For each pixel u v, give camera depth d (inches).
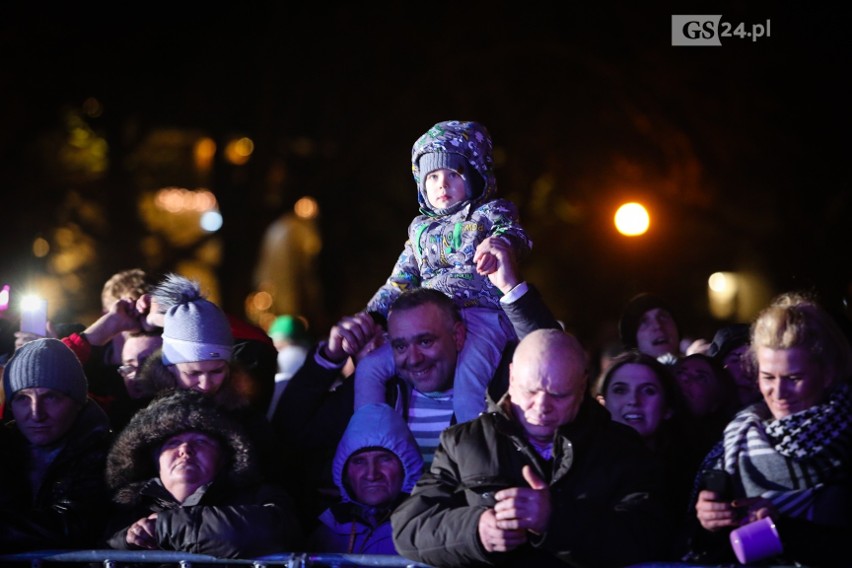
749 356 445.7
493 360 486.3
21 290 1627.7
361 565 397.7
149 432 439.5
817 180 1616.6
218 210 1702.8
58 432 462.3
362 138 1720.0
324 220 1732.3
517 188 1809.8
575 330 1501.0
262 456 479.8
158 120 1721.2
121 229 1793.8
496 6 1745.8
